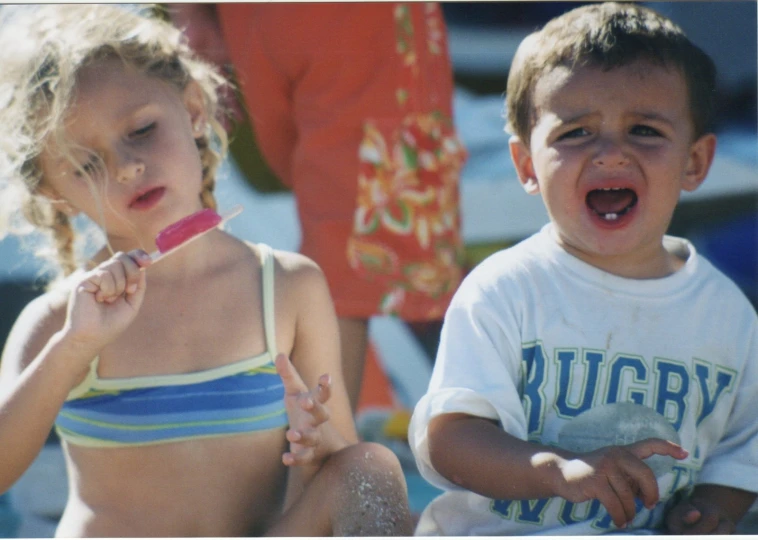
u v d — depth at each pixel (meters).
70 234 4.09
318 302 3.97
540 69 3.78
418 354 6.45
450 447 3.43
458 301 3.67
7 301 6.51
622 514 3.16
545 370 3.59
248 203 7.20
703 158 3.88
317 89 5.35
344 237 5.28
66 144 3.66
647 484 3.12
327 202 5.32
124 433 3.60
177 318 3.75
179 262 3.81
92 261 3.90
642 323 3.65
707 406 3.70
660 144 3.65
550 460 3.24
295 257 4.02
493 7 8.28
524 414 3.57
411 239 5.30
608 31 3.73
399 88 5.31
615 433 3.56
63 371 3.36
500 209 7.28
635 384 3.61
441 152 5.41
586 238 3.65
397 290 5.28
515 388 3.54
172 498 3.60
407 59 5.32
